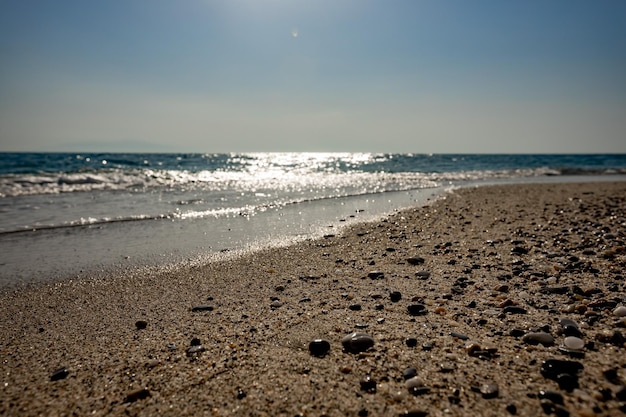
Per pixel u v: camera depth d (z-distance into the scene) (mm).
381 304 4781
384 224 10695
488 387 2848
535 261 6574
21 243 8562
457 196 16812
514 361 3230
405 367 3229
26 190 17391
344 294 5219
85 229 10055
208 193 18266
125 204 14289
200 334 4102
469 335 3777
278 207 14109
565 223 10117
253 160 67250
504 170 39500
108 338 4098
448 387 2896
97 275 6406
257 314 4617
